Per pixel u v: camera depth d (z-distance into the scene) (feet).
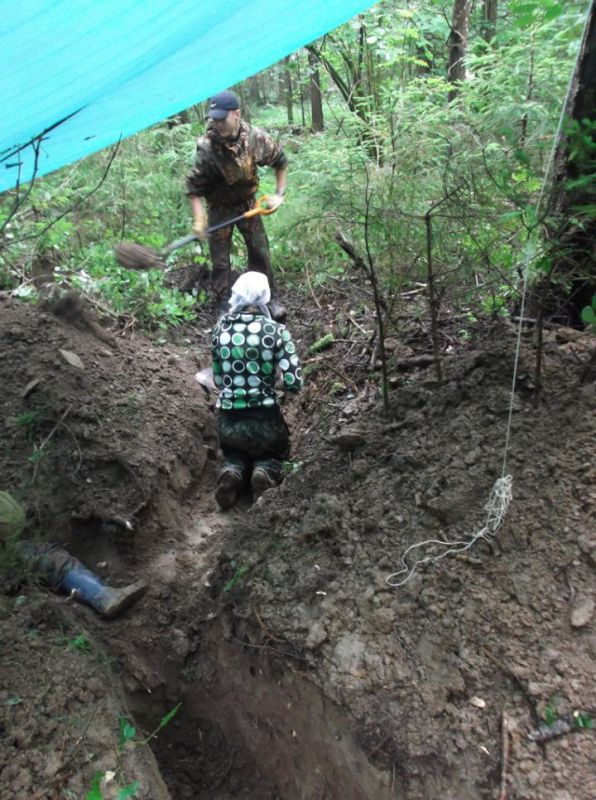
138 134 27.40
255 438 11.95
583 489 7.74
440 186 11.41
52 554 10.28
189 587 10.39
